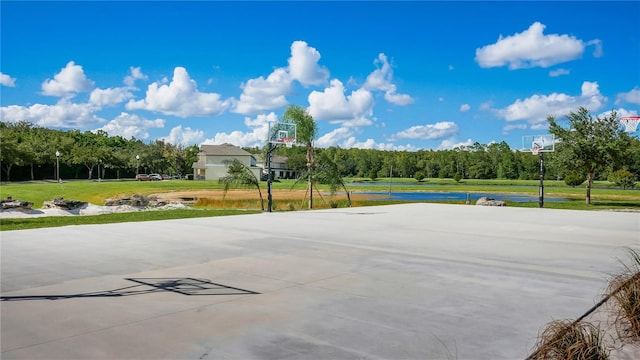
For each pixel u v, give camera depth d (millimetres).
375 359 3643
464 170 96375
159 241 10344
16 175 56094
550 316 4793
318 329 4344
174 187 42312
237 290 5852
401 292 5805
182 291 5773
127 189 37938
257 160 89938
